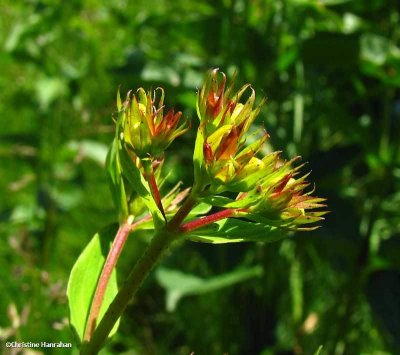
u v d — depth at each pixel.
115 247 0.12
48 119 0.28
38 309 0.19
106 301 0.13
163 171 0.27
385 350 0.25
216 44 0.27
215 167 0.11
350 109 0.29
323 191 0.24
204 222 0.11
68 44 0.31
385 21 0.27
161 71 0.24
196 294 0.27
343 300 0.25
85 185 0.28
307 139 0.27
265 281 0.25
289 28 0.25
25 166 0.31
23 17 0.31
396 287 0.24
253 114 0.11
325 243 0.24
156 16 0.27
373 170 0.25
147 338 0.25
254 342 0.25
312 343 0.26
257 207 0.11
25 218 0.27
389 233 0.25
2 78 0.32
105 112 0.27
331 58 0.23
